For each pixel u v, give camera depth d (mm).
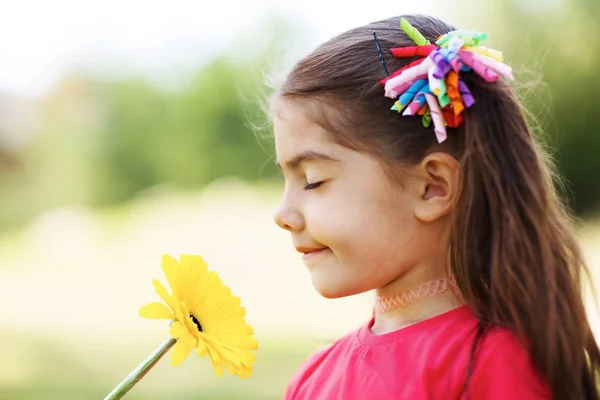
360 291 1243
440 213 1205
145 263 11484
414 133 1212
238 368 1268
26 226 16938
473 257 1177
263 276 9438
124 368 5680
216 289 1316
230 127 16766
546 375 1125
